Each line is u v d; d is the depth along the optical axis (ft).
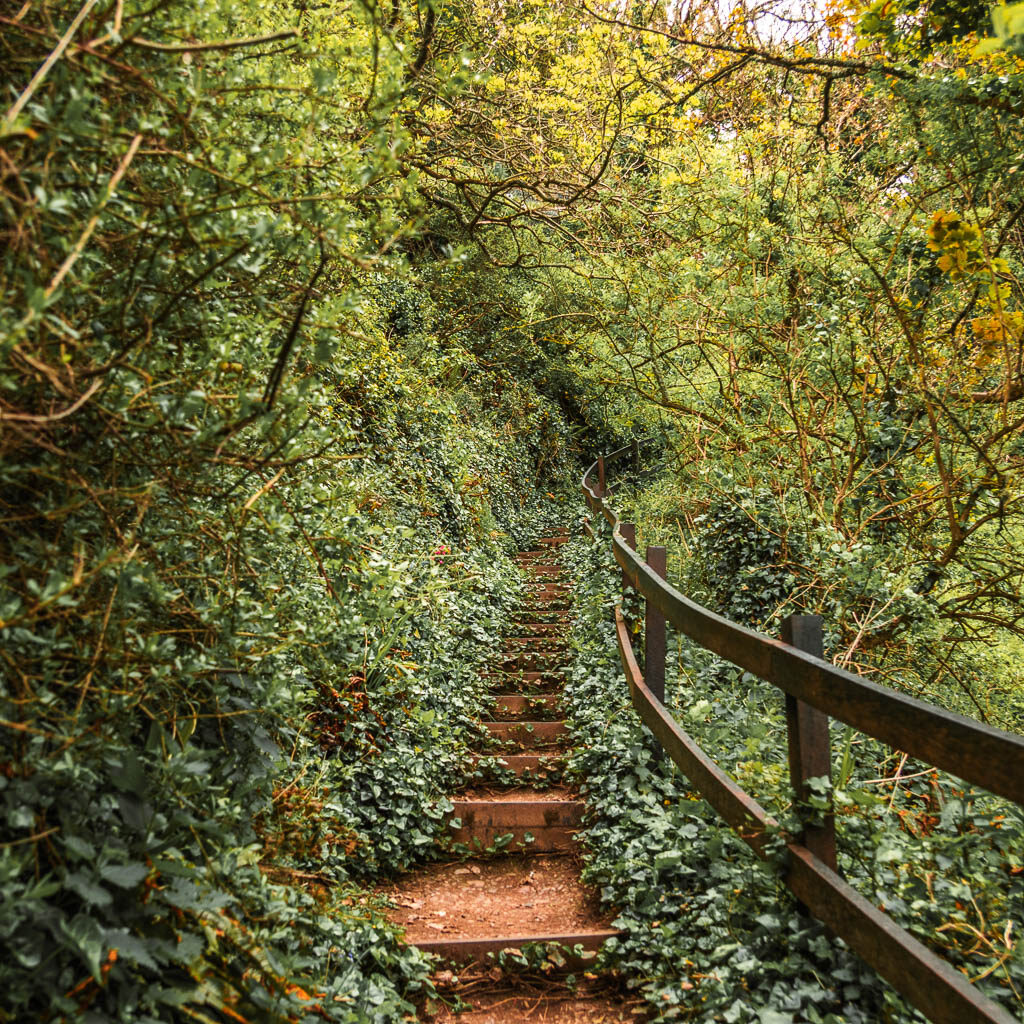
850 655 15.74
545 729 19.62
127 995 5.53
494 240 46.57
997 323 17.54
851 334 19.52
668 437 30.78
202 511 6.97
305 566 9.11
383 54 7.13
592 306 30.83
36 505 5.58
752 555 19.52
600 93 28.50
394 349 30.94
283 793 8.82
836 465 20.79
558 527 46.65
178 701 6.97
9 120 4.30
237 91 6.26
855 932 7.27
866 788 11.29
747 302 22.53
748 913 9.34
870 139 25.62
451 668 20.24
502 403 48.75
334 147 6.88
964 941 7.96
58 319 4.79
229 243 5.85
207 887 6.65
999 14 4.84
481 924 12.08
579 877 13.47
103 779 6.07
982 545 19.63
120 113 5.90
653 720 13.66
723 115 29.17
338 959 9.16
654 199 29.25
